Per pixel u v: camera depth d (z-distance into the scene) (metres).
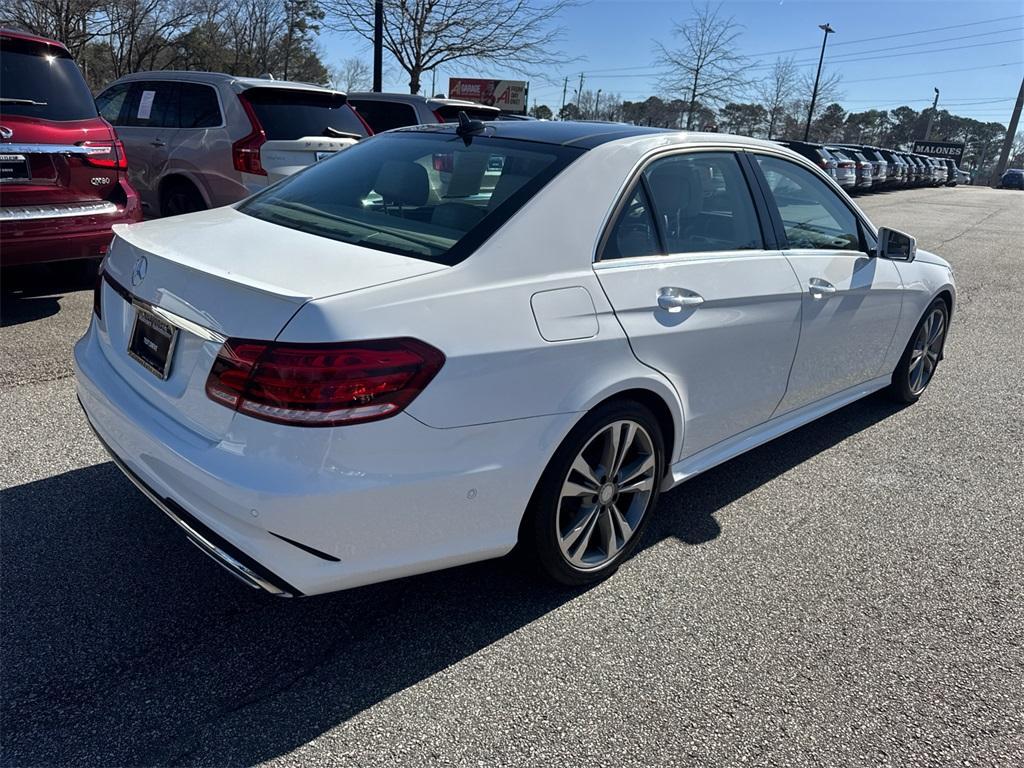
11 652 2.35
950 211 22.73
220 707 2.21
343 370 2.00
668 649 2.58
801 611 2.83
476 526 2.37
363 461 2.07
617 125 3.23
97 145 5.23
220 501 2.09
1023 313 8.23
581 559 2.82
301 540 2.06
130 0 26.84
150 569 2.80
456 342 2.19
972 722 2.35
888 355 4.51
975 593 3.02
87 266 6.05
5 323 5.24
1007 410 5.12
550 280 2.48
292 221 2.80
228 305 2.13
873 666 2.57
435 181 2.81
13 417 3.86
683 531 3.36
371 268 2.26
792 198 3.65
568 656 2.52
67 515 3.09
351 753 2.09
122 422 2.46
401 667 2.42
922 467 4.16
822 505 3.67
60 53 5.22
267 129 6.91
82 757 2.02
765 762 2.15
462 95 26.34
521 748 2.14
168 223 2.91
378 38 15.02
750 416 3.47
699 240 3.10
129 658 2.37
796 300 3.44
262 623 2.58
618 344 2.61
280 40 34.84
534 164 2.75
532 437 2.40
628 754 2.14
